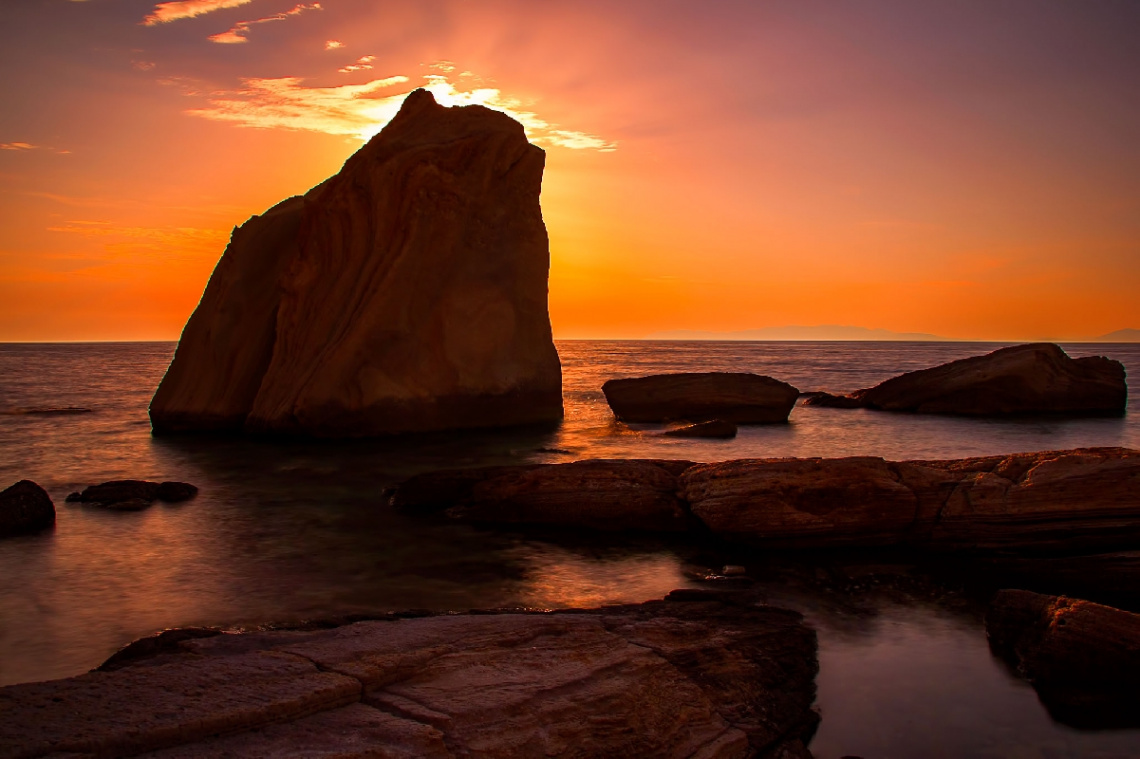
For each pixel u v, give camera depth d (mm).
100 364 93312
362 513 13820
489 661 5969
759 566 10617
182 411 25219
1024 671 7180
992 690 6852
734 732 5809
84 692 5109
